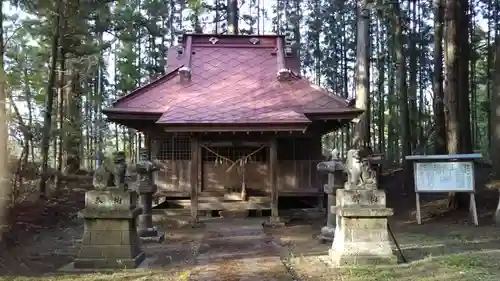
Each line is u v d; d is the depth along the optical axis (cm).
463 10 1592
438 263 820
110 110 1584
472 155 1280
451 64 1430
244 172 1664
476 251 914
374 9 1958
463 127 1520
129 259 863
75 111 2058
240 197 1638
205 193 1670
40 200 1571
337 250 891
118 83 2577
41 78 1589
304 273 801
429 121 3002
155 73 2877
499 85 1550
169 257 980
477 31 3128
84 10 1617
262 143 1489
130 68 2252
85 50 1741
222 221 1531
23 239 1124
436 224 1321
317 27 3744
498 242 1016
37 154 1977
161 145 1709
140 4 2289
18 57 1493
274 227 1428
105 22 1848
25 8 1464
